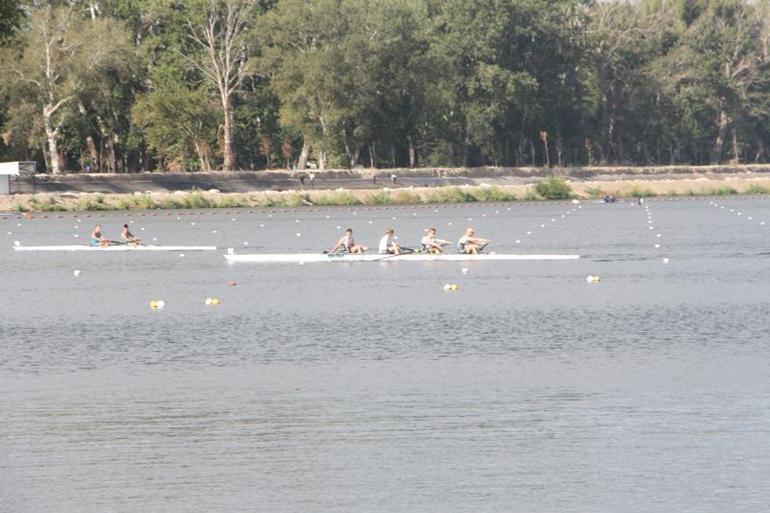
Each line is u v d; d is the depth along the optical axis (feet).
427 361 452.76
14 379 428.56
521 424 354.95
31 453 331.77
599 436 340.59
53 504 290.15
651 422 354.13
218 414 371.97
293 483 303.68
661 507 282.77
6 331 547.90
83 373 438.81
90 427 358.02
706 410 366.84
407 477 307.17
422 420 361.30
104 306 634.43
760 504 283.79
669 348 474.08
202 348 490.90
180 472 313.53
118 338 521.24
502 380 415.03
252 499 292.40
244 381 419.54
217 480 306.55
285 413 372.17
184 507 287.48
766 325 533.96
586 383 407.44
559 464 315.58
